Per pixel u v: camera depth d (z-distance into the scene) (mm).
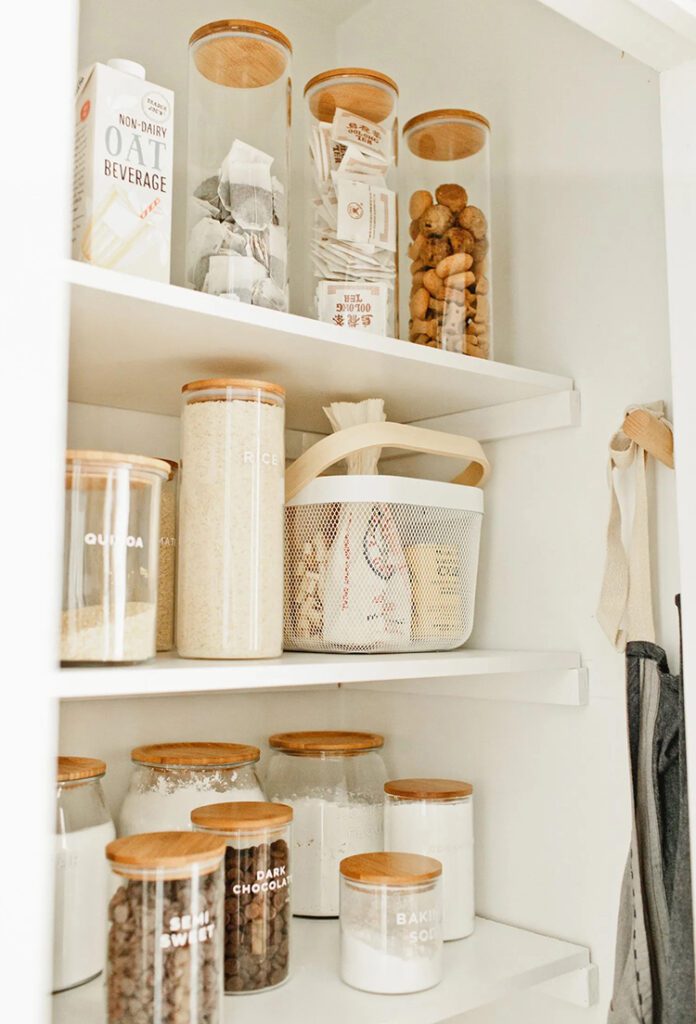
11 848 508
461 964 1001
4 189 538
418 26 1382
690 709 898
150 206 862
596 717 1074
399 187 1178
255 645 872
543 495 1154
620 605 1016
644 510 1012
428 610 1030
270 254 945
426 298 1094
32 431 538
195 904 784
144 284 766
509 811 1159
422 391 1115
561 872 1094
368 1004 887
